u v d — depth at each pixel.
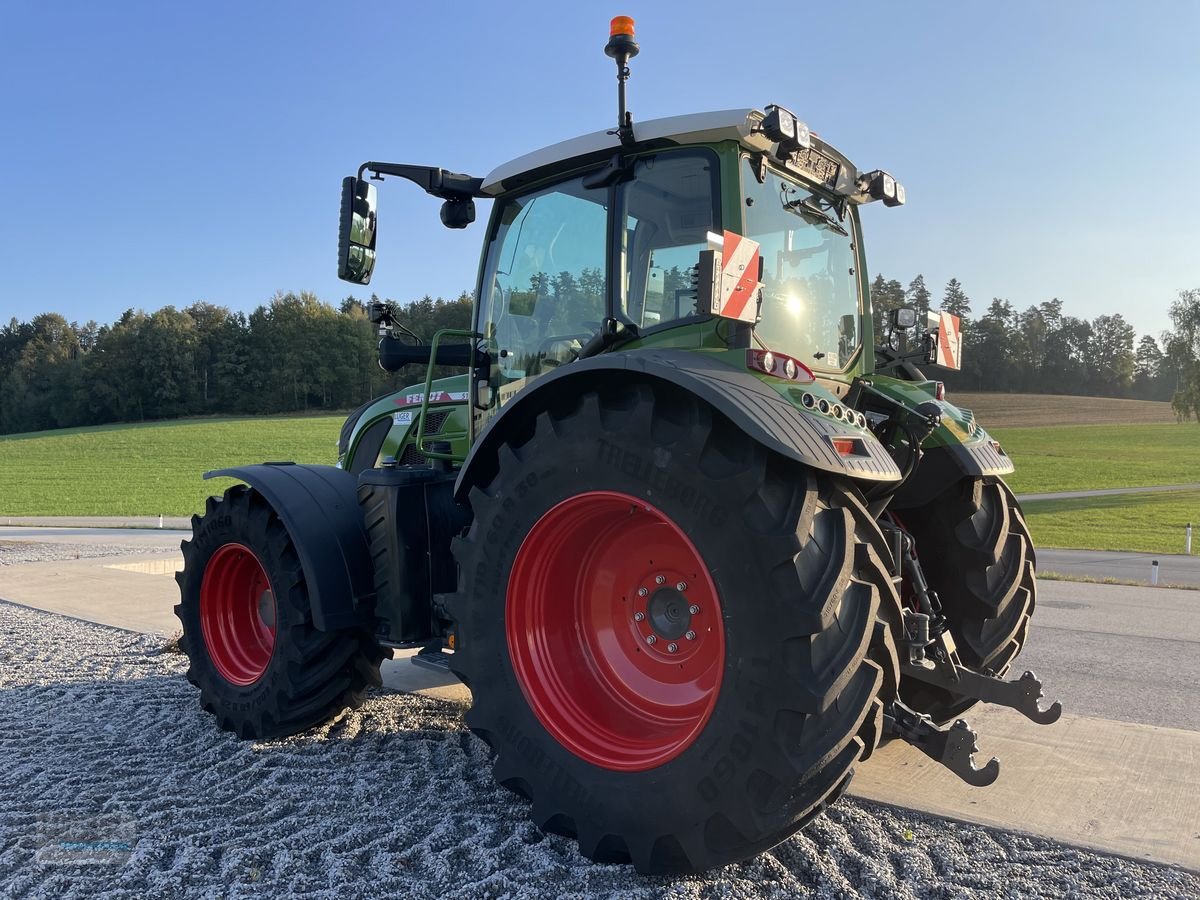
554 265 3.54
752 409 2.38
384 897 2.42
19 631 6.67
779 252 3.26
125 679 5.10
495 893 2.45
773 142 2.91
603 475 2.62
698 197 3.05
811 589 2.28
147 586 8.95
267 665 3.91
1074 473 38.75
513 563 2.82
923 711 3.45
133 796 3.21
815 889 2.46
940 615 3.20
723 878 2.51
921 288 86.31
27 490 35.06
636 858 2.50
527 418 2.97
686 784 2.41
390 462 3.89
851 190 3.71
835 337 3.67
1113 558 16.20
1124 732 3.93
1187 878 2.54
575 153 3.31
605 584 2.97
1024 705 2.74
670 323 3.02
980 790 3.22
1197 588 10.35
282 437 53.84
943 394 3.81
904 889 2.47
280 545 3.82
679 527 2.46
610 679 2.92
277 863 2.62
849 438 2.52
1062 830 2.87
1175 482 35.53
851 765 2.31
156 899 2.42
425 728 4.05
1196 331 44.19
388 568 3.68
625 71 3.05
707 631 2.73
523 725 2.79
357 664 3.89
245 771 3.49
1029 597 3.59
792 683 2.23
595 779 2.61
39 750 3.79
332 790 3.25
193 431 57.91
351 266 3.72
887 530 3.01
